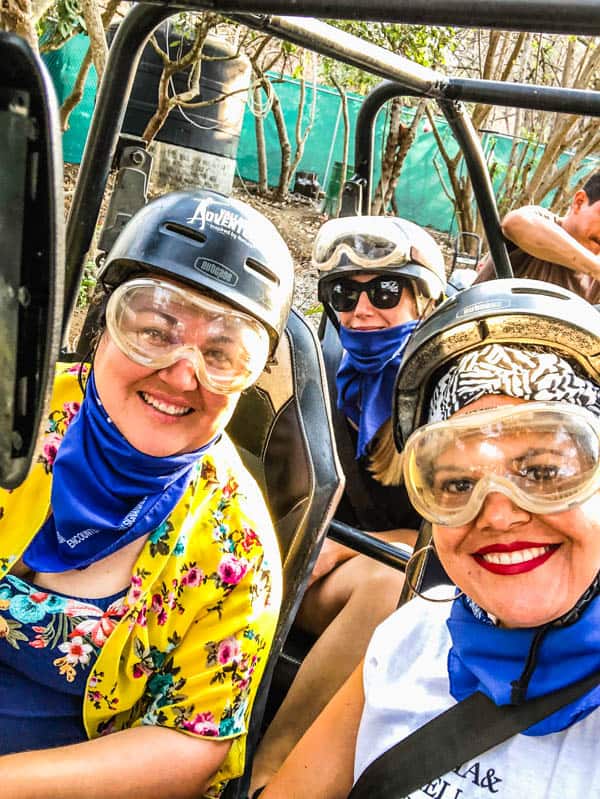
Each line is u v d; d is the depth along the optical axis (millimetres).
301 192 5594
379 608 1155
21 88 382
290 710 1118
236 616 797
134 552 791
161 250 740
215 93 3227
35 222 392
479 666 669
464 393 644
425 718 714
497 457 622
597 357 624
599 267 1422
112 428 758
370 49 989
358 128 1339
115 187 939
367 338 1245
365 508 1288
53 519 791
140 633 776
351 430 1308
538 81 4129
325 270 1254
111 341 753
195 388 739
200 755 777
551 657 641
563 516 619
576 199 1536
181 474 781
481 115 3809
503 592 645
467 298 654
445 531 662
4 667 795
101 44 1718
